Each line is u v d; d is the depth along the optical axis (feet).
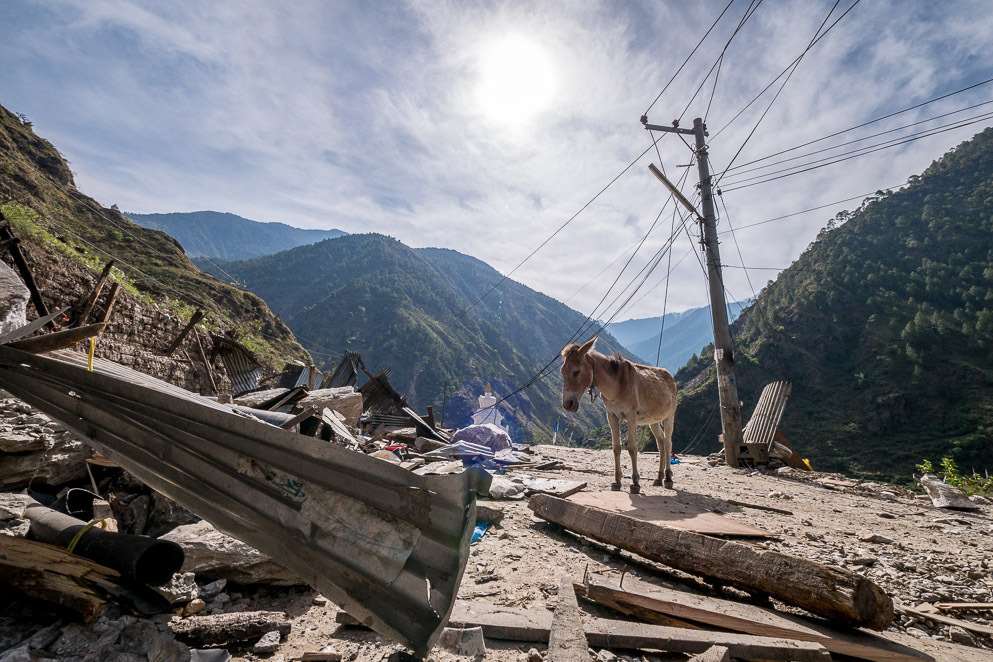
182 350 44.47
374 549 6.64
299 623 9.44
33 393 9.09
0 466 11.41
